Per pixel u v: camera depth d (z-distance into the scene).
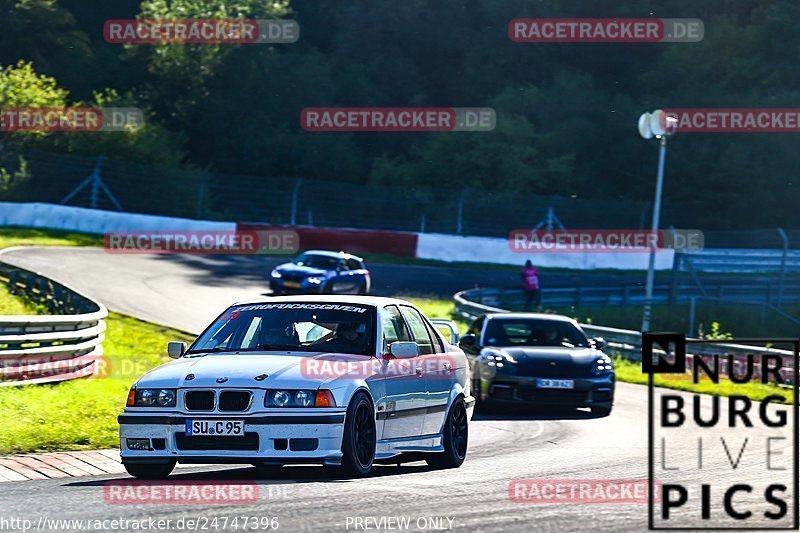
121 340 77.44
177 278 121.00
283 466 32.25
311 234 158.12
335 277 112.56
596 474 30.42
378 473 30.61
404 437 31.38
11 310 83.38
